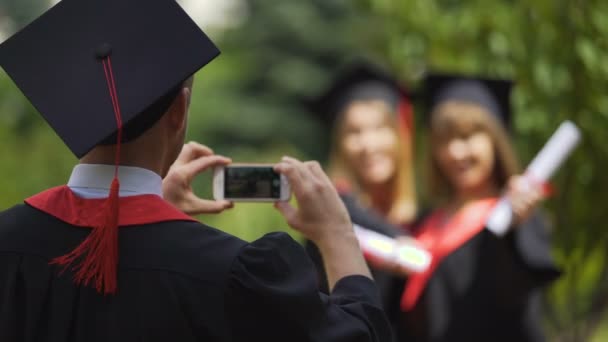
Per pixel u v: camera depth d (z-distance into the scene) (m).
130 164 2.32
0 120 10.06
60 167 10.03
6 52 2.39
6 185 9.59
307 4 33.38
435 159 5.68
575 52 5.66
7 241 2.29
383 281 5.27
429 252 5.41
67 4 2.44
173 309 2.16
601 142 5.70
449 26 6.16
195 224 2.28
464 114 5.51
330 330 2.27
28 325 2.21
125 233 2.24
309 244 3.92
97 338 2.16
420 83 6.15
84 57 2.38
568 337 6.10
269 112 30.59
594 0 5.60
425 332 5.34
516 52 5.84
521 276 5.25
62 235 2.26
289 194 2.85
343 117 5.80
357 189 5.74
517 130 5.88
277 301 2.18
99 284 2.16
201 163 2.87
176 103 2.36
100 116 2.29
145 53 2.36
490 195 5.57
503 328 5.30
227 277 2.18
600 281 6.02
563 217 5.88
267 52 32.75
